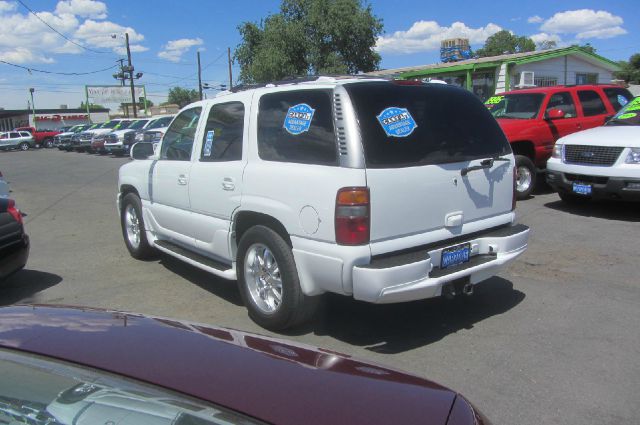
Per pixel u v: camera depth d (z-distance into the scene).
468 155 4.41
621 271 5.82
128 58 44.19
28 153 38.31
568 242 7.05
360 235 3.74
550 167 9.02
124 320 2.49
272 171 4.27
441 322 4.67
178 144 5.75
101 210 11.27
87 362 1.96
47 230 9.32
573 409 3.27
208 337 2.37
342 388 1.98
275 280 4.46
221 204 4.88
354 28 29.11
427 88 4.41
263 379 1.98
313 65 29.52
